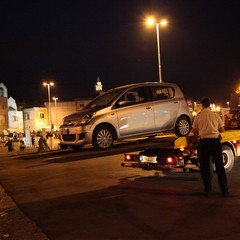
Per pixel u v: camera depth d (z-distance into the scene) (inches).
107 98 540.7
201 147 294.8
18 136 1855.3
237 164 423.2
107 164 451.2
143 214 253.0
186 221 233.1
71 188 346.6
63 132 539.5
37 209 286.7
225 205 263.3
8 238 228.8
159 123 535.5
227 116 644.7
